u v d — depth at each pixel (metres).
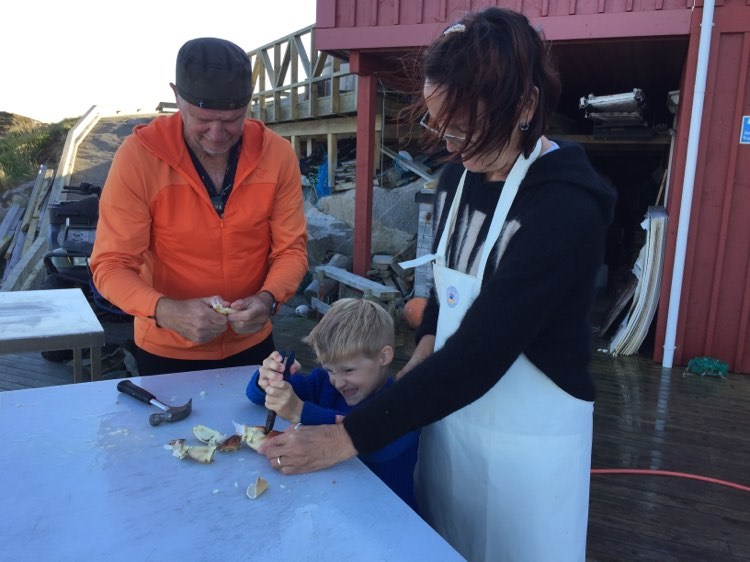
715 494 2.84
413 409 1.04
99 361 2.34
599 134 6.53
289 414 1.29
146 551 0.90
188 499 1.04
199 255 1.83
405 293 6.51
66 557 0.88
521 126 1.05
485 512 1.31
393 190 7.49
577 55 5.61
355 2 5.39
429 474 1.49
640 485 2.91
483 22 1.00
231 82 1.54
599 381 4.43
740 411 3.89
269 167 1.85
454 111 1.00
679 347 4.80
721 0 4.32
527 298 1.01
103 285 1.68
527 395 1.21
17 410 1.40
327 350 1.50
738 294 4.62
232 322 1.64
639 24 4.59
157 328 1.88
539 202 1.06
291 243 1.94
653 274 4.96
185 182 1.75
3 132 15.70
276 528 0.97
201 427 1.29
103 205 1.72
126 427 1.32
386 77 5.85
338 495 1.07
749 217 4.52
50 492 1.05
